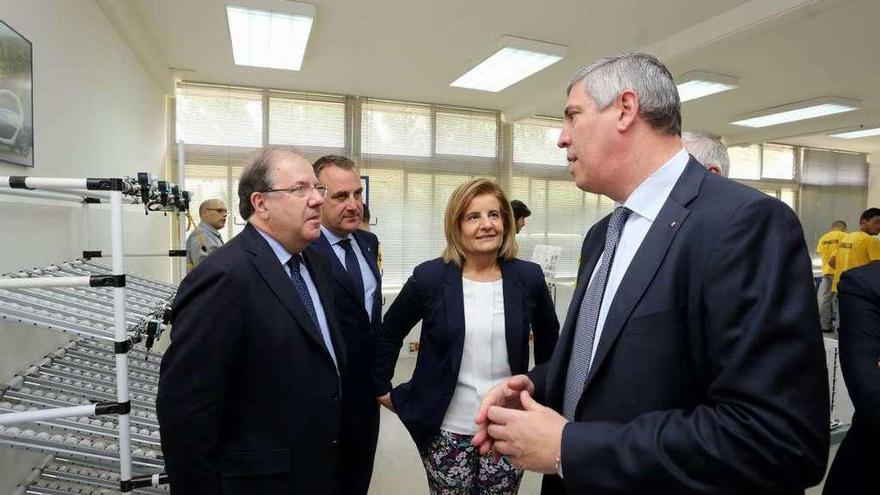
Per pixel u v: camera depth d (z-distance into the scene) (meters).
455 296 1.45
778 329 0.54
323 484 1.17
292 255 1.27
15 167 1.63
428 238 5.38
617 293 0.70
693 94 4.56
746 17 2.86
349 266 1.74
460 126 5.47
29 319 1.10
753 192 0.64
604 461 0.59
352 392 1.67
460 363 1.42
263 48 3.51
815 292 0.59
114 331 1.12
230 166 4.65
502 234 1.50
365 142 5.07
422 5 2.94
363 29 3.29
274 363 1.10
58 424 1.20
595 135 0.76
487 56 3.57
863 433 1.13
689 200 0.68
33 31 1.79
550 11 3.02
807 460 0.52
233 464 1.06
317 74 4.26
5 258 1.49
